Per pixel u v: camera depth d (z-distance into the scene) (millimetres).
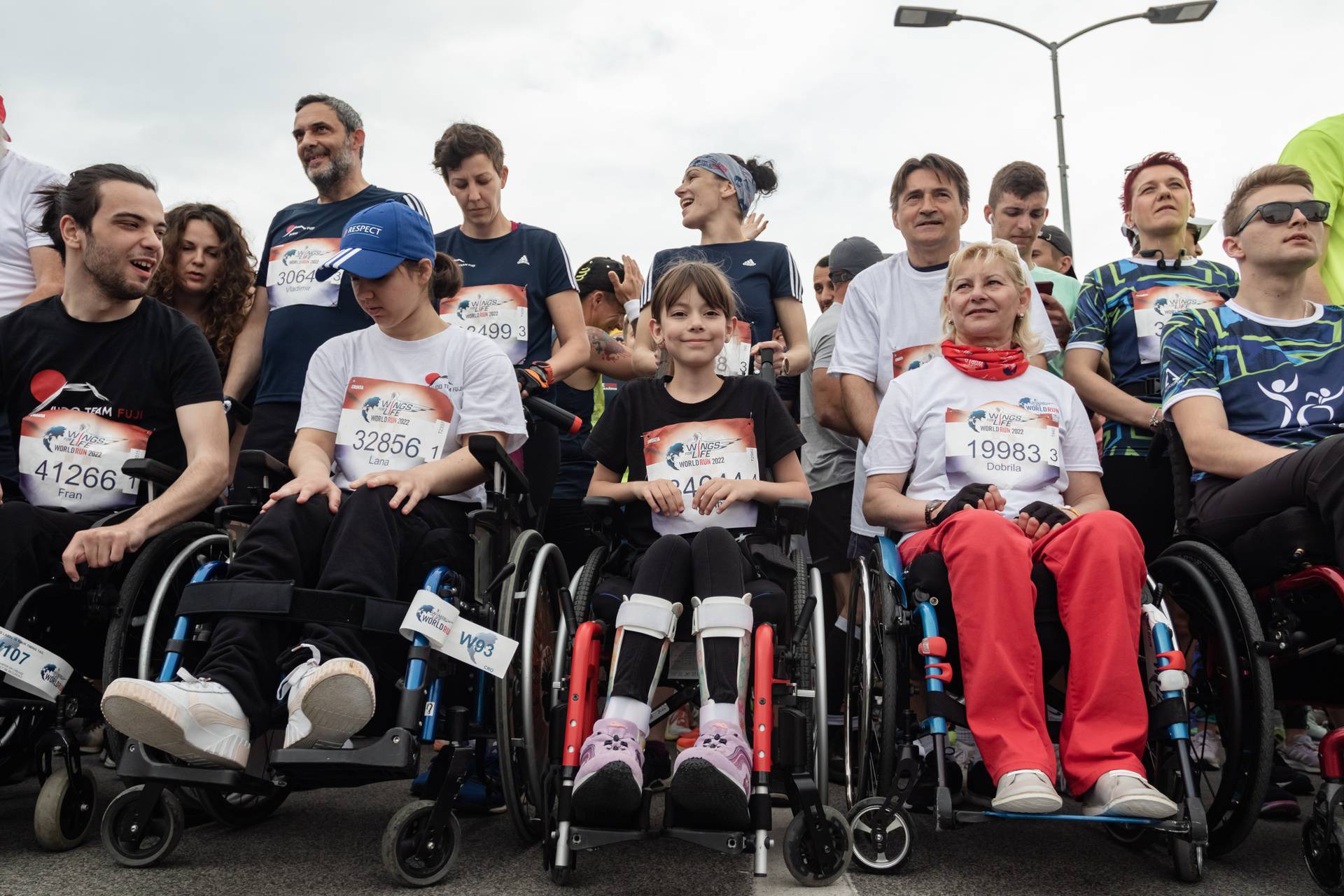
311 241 4449
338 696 2291
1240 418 3264
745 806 2279
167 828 2561
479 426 3145
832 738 3922
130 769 2336
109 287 3180
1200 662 2977
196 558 3162
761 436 3242
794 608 2848
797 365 4629
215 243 4566
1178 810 2461
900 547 3061
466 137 4473
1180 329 3371
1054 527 2816
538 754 2965
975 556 2643
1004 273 3408
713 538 2715
